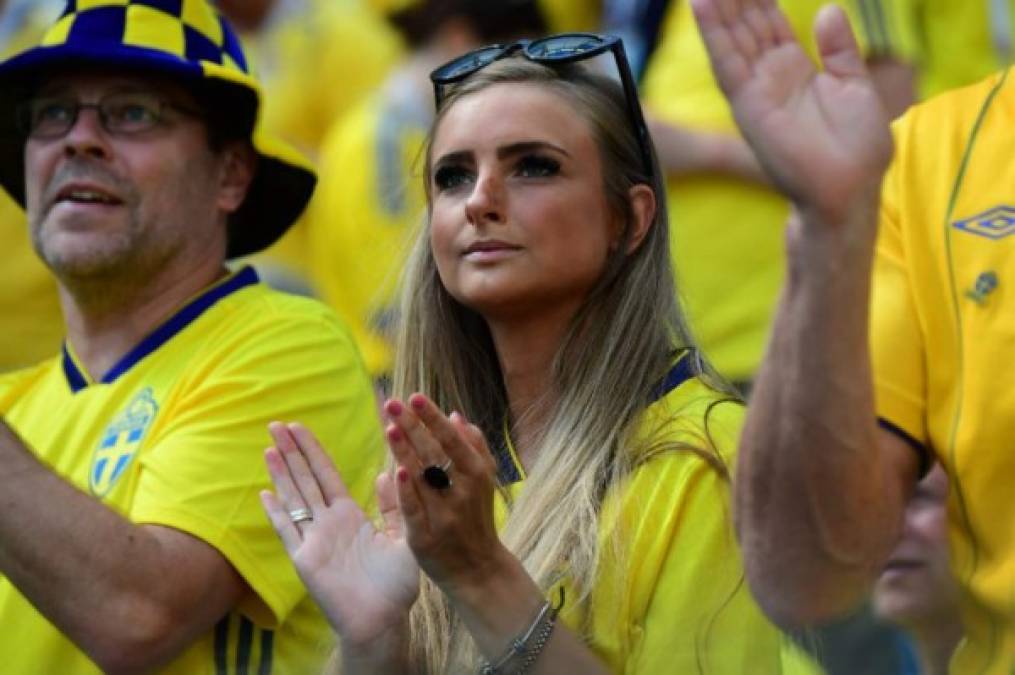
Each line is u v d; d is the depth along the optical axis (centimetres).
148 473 1250
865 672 1016
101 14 1370
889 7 1673
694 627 1012
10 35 2089
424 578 1062
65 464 1302
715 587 1019
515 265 1084
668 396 1078
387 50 2117
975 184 967
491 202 1087
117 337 1343
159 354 1323
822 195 837
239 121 1394
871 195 841
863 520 877
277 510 1028
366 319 1741
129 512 1255
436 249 1109
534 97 1105
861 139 841
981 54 1730
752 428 879
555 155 1094
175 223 1352
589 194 1098
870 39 1664
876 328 962
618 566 1019
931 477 987
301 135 2150
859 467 862
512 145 1093
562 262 1088
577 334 1101
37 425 1343
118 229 1334
